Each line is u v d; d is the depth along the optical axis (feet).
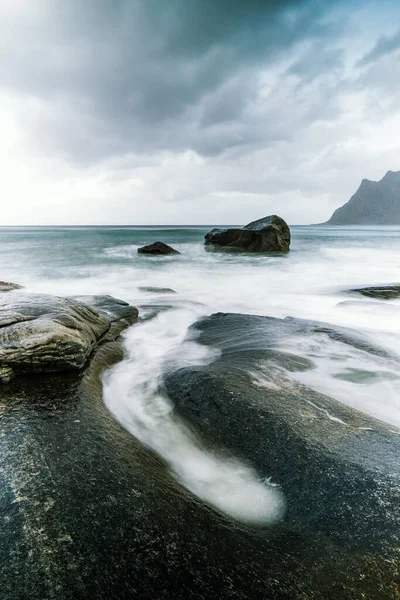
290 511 9.92
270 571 7.71
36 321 18.84
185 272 68.39
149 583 7.25
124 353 23.65
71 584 7.04
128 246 129.70
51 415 13.73
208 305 39.27
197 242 150.82
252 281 58.03
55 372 17.97
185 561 7.82
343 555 8.13
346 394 16.51
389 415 14.89
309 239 180.65
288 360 19.83
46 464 10.57
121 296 44.34
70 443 11.86
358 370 19.19
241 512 10.21
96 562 7.55
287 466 11.31
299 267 75.31
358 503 9.44
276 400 14.87
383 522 8.79
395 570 7.62
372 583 7.39
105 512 8.95
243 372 17.60
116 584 7.16
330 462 10.98
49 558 7.50
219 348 22.94
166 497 10.02
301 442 12.00
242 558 8.06
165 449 13.67
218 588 7.23
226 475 11.87
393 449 11.73
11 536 7.95
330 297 42.91
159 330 29.22
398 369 19.44
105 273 67.31
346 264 80.18
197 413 14.80
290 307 38.22
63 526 8.36
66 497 9.30
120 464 11.14
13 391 15.70
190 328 28.91
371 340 24.38
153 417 15.60
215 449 13.01
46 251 110.32
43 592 6.82
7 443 11.44
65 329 19.07
